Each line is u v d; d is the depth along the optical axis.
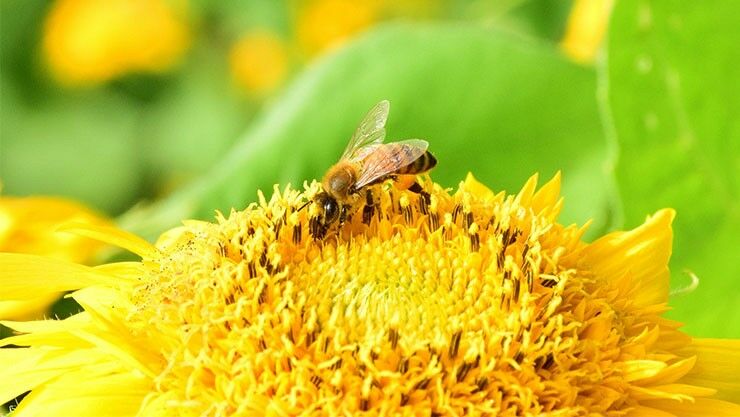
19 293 0.12
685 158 0.17
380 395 0.11
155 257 0.13
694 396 0.12
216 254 0.12
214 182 0.18
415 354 0.11
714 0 0.16
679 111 0.17
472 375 0.11
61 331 0.12
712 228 0.17
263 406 0.11
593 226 0.18
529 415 0.11
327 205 0.12
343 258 0.12
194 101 0.33
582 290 0.12
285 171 0.18
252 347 0.11
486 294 0.11
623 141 0.17
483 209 0.13
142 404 0.11
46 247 0.16
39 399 0.11
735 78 0.16
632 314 0.12
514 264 0.12
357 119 0.18
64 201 0.17
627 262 0.13
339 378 0.11
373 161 0.13
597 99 0.18
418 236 0.12
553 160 0.18
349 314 0.11
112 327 0.11
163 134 0.33
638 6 0.16
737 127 0.17
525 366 0.11
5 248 0.16
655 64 0.16
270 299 0.11
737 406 0.12
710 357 0.12
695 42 0.16
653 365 0.11
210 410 0.11
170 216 0.18
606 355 0.11
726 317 0.17
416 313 0.11
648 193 0.17
